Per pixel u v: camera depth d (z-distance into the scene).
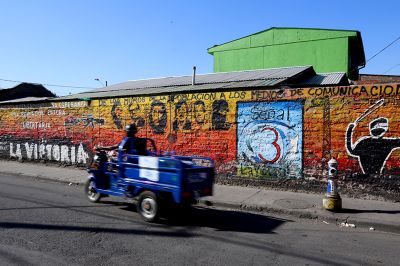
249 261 5.16
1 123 17.97
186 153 11.84
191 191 6.99
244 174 10.81
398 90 8.63
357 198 9.09
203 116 11.52
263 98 10.45
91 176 8.95
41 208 8.16
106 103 13.99
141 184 7.45
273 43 30.17
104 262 4.98
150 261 5.07
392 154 8.73
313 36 28.66
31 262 4.89
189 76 19.44
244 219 7.67
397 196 8.68
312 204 8.52
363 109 9.05
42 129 16.27
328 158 9.53
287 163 10.12
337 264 5.10
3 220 7.03
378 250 5.75
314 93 9.68
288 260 5.23
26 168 15.05
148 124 12.74
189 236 6.32
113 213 7.88
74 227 6.69
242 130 10.84
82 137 14.86
